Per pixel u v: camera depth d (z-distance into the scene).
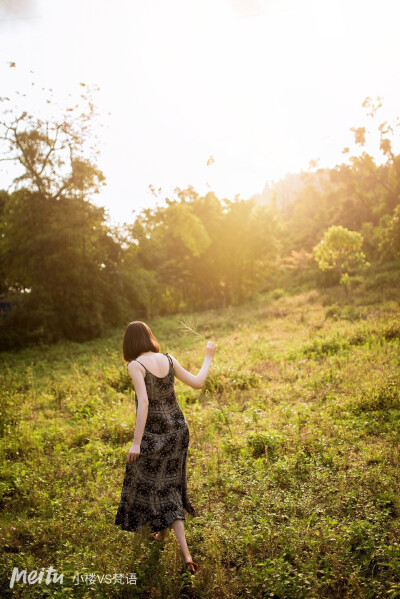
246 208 31.61
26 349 18.44
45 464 5.22
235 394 7.78
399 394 6.43
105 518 3.90
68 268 20.88
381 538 3.27
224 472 4.67
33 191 21.36
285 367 9.51
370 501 3.78
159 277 29.94
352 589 2.81
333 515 3.70
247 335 14.79
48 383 9.94
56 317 20.33
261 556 3.25
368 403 6.36
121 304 22.69
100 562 3.20
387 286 19.03
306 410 6.43
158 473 3.19
